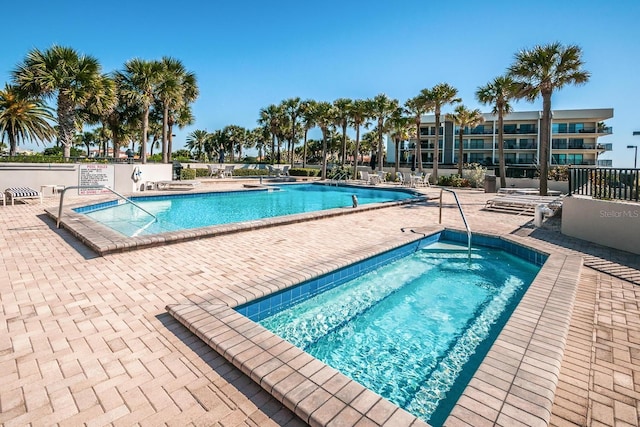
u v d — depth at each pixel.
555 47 15.45
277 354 2.60
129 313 3.48
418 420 1.93
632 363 2.77
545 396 2.10
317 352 3.60
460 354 3.57
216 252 5.95
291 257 5.71
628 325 3.43
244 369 2.46
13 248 5.88
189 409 2.15
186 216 11.29
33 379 2.41
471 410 1.98
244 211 12.72
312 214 9.47
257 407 2.17
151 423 2.03
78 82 15.46
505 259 6.76
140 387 2.35
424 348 3.68
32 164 12.68
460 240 7.90
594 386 2.47
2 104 14.80
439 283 5.57
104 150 45.88
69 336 3.00
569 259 5.39
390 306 4.72
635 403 2.30
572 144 40.94
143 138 19.94
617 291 4.34
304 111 32.47
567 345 3.05
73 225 7.10
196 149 69.81
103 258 5.39
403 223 9.10
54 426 2.00
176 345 2.88
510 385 2.20
